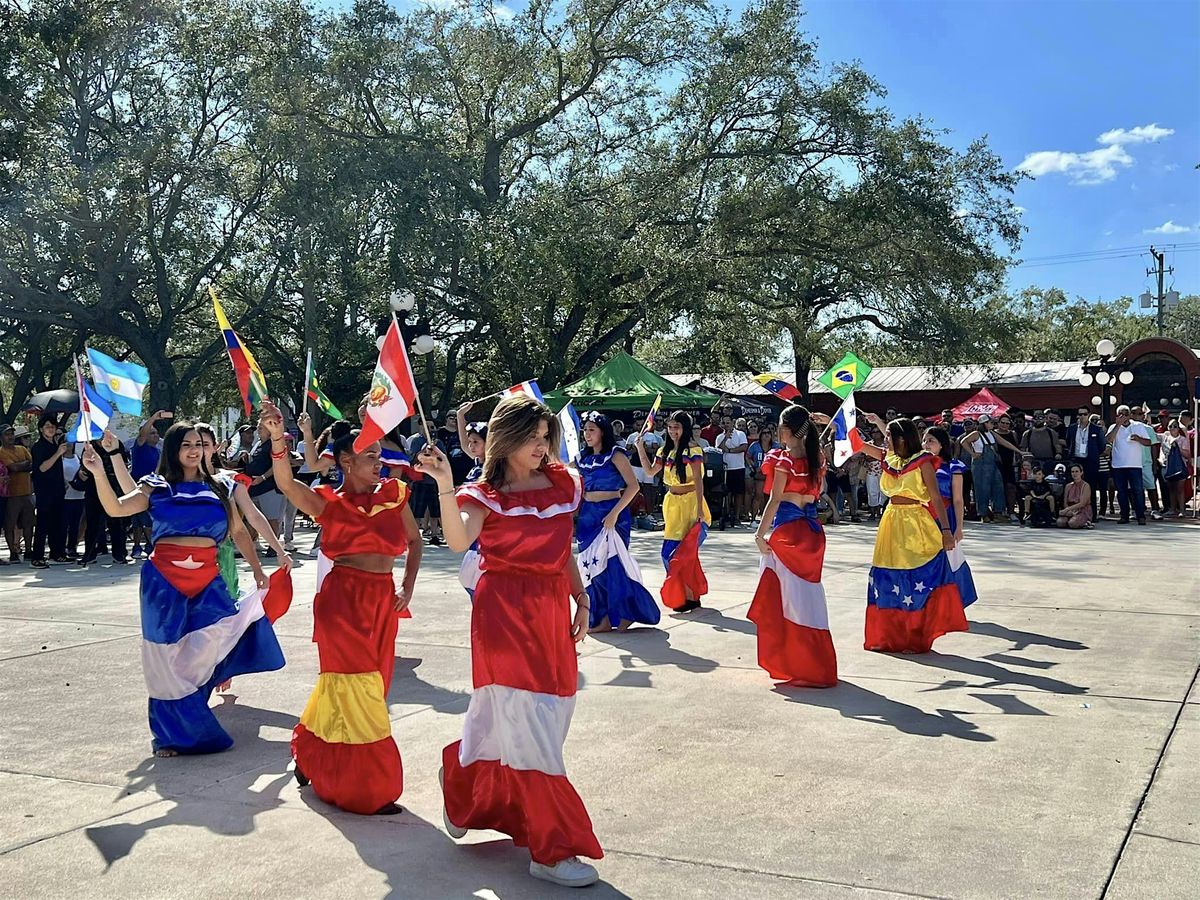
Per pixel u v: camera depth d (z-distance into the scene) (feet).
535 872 12.65
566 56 104.78
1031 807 14.79
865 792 15.52
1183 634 27.04
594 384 79.51
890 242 105.70
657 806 15.03
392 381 13.91
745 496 68.33
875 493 65.77
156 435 44.37
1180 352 94.17
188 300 107.04
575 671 13.39
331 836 14.11
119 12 88.43
